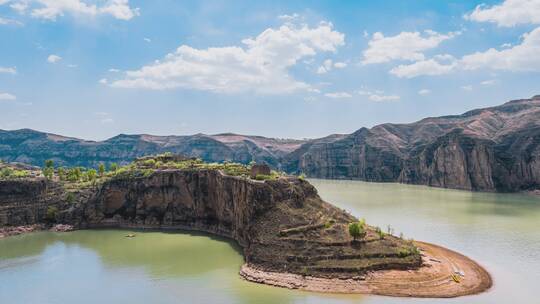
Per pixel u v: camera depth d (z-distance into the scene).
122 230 181.75
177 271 119.75
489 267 123.81
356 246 117.81
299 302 95.19
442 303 95.94
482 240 157.75
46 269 123.75
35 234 174.00
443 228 180.00
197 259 132.00
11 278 115.88
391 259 113.56
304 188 150.00
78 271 121.44
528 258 133.50
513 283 110.19
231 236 163.88
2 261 132.50
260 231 128.25
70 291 105.69
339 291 101.00
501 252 140.62
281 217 131.00
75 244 155.12
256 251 120.50
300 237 121.81
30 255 139.50
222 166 192.38
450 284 106.44
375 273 108.69
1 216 176.62
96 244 154.62
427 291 101.75
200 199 184.38
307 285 104.19
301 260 112.94
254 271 113.31
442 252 137.00
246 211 142.00
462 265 123.00
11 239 164.38
